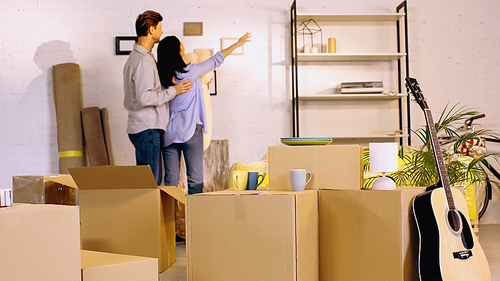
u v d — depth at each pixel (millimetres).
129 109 2975
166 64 3107
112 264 1246
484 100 3949
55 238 1026
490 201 3844
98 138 3660
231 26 3887
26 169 3754
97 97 3789
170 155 3213
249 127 3879
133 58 2906
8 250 934
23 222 964
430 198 1526
